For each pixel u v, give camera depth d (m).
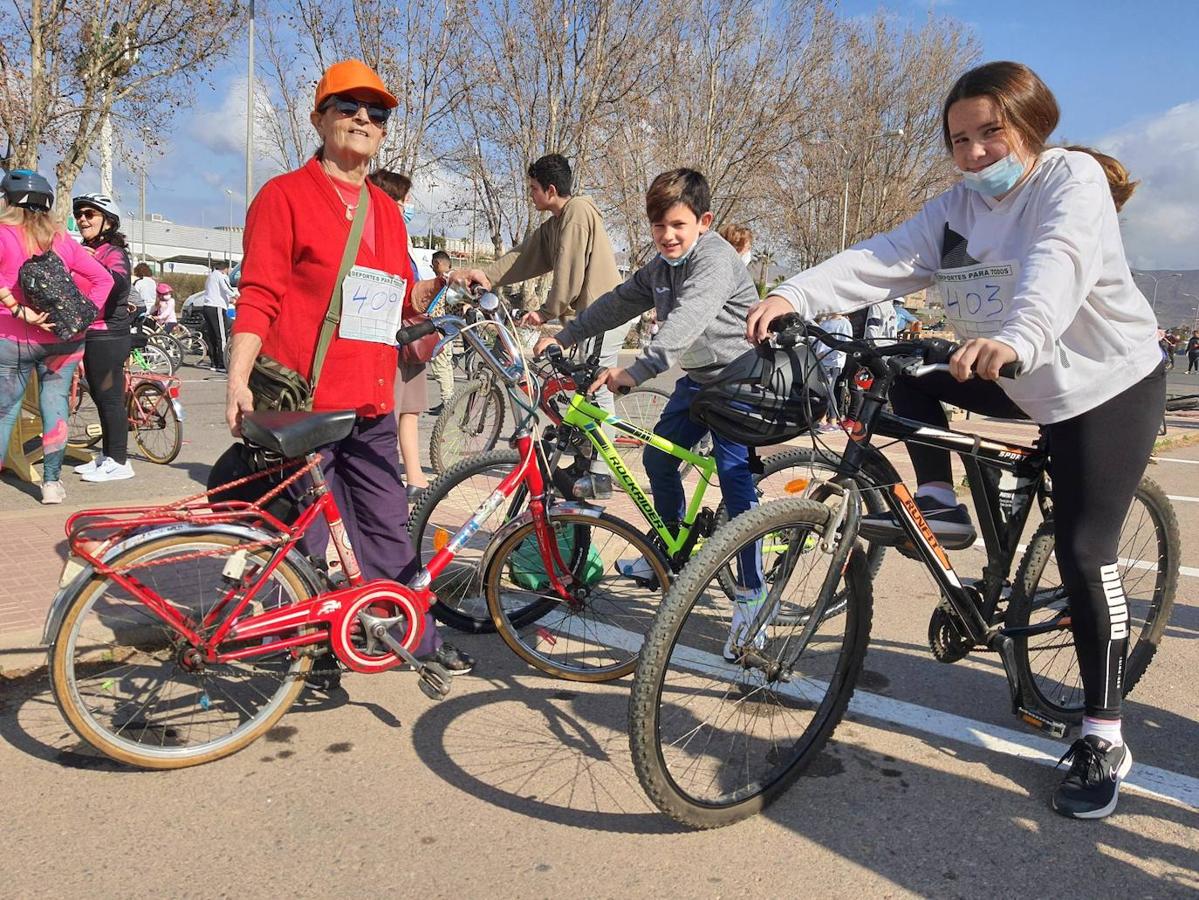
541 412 3.48
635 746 2.35
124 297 6.15
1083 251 2.33
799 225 35.62
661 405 6.05
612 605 3.89
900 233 2.84
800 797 2.72
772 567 2.68
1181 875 2.40
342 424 2.79
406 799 2.64
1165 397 2.74
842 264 2.79
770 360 2.64
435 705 3.24
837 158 33.94
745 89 22.33
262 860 2.34
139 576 2.67
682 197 3.46
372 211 3.11
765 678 2.79
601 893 2.25
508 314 3.43
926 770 2.91
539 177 5.27
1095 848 2.51
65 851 2.34
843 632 2.84
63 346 5.31
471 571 3.71
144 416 7.03
